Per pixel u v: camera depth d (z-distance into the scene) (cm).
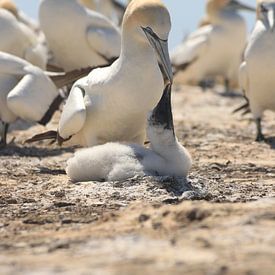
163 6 1557
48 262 990
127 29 1563
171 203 1333
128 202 1355
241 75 2167
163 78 1586
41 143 2081
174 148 1475
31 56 2267
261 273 912
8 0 2547
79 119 1580
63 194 1434
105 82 1587
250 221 1095
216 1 3394
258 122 2200
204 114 2745
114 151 1491
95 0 3416
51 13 2322
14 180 1614
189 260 964
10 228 1196
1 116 1938
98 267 955
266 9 2134
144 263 961
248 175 1670
